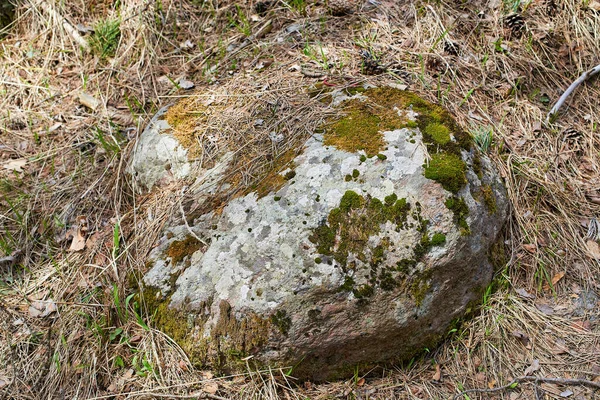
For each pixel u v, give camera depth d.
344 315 1.81
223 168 1.99
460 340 1.89
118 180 2.09
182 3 2.43
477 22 2.30
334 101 2.01
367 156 1.88
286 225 1.84
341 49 2.23
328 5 2.36
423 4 2.33
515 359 1.88
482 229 1.88
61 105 2.32
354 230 1.82
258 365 1.82
